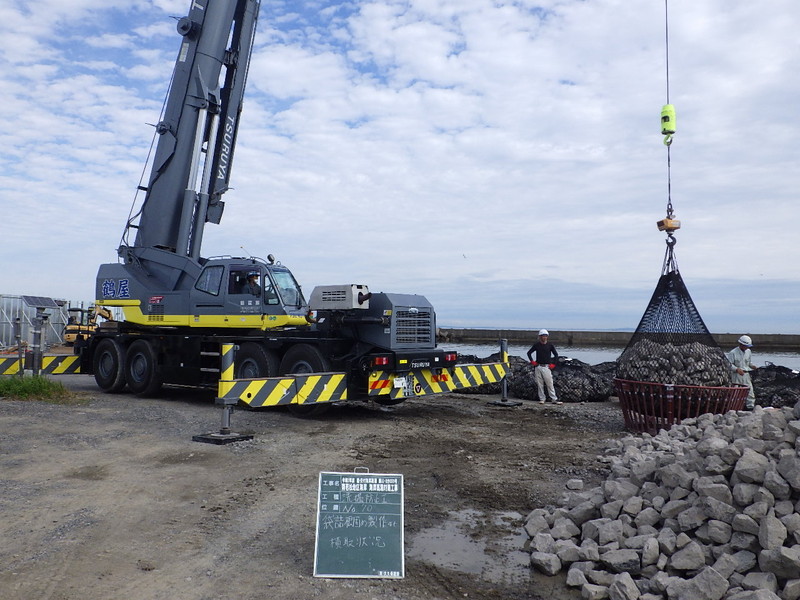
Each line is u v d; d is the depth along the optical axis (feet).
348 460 26.03
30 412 35.35
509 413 40.14
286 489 21.70
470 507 20.53
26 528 17.54
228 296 40.93
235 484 22.17
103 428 31.35
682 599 13.19
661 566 14.65
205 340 41.96
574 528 17.21
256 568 15.43
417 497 21.44
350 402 43.73
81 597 13.65
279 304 38.91
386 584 14.83
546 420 37.37
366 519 15.64
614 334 169.89
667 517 15.98
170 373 43.75
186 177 47.21
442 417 38.11
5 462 24.43
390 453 27.55
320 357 36.32
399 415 38.45
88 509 19.20
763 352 138.10
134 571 15.03
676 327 33.22
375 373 35.35
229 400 28.66
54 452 26.20
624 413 34.01
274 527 18.13
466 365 40.98
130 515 18.80
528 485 22.90
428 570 15.70
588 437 32.04
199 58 46.60
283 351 39.42
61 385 43.14
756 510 14.24
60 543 16.53
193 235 46.65
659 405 31.63
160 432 30.71
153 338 44.98
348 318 37.32
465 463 26.00
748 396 39.27
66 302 94.22
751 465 15.19
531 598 14.35
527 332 177.06
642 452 24.68
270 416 36.83
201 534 17.49
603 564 15.43
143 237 47.44
